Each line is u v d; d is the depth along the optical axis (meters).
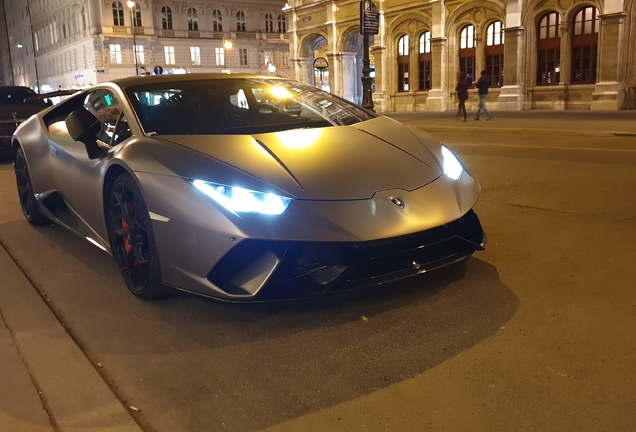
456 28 27.39
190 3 62.03
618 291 3.17
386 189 2.88
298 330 2.84
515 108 24.64
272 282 2.71
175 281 2.89
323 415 2.12
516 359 2.46
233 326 2.92
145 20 59.81
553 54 23.80
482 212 5.20
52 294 3.47
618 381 2.25
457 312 2.96
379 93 32.06
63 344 2.74
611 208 5.13
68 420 2.11
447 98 28.33
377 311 3.01
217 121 3.66
